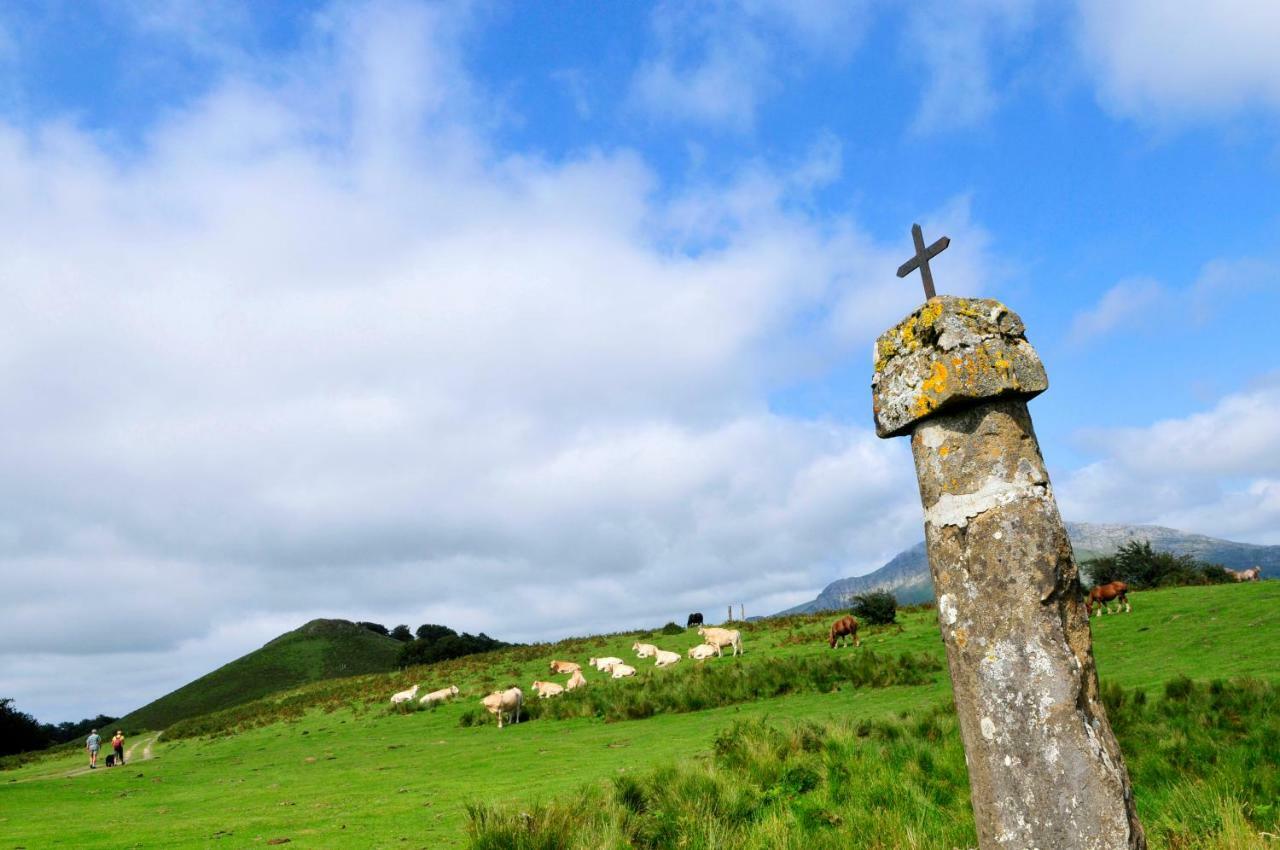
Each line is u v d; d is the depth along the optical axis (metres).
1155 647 22.75
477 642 87.19
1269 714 11.30
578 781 14.11
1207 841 6.90
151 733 58.50
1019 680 4.75
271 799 15.62
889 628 35.91
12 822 14.67
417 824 11.59
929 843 7.52
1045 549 4.88
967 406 5.20
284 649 111.06
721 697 25.06
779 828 8.36
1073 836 4.46
